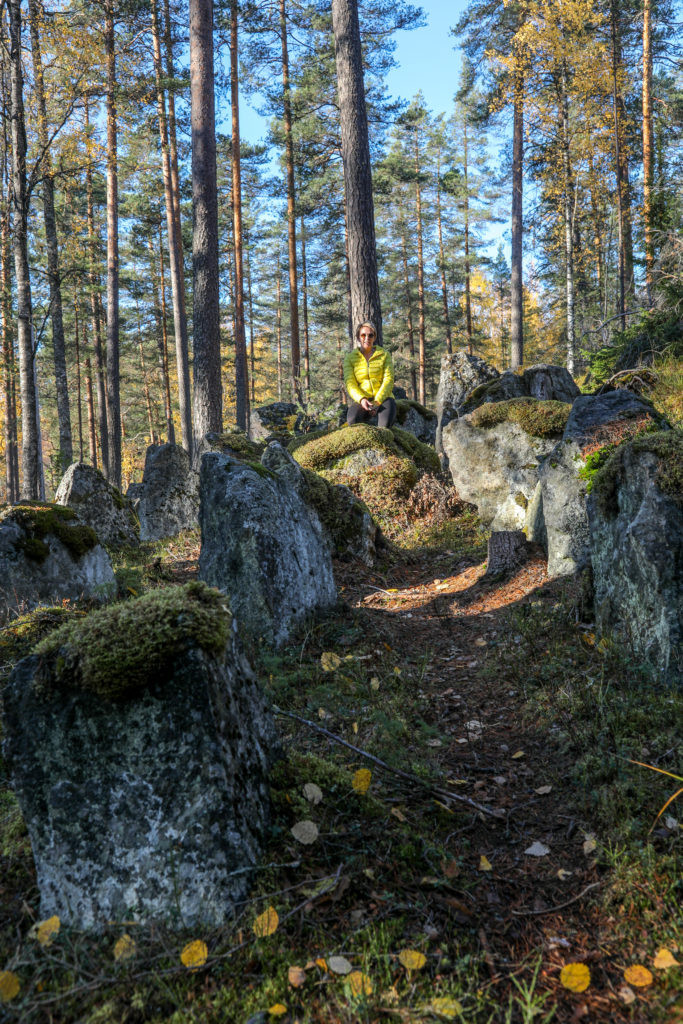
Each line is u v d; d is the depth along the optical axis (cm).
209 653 233
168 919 210
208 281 1345
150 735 219
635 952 211
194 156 1344
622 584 411
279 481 546
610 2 1975
